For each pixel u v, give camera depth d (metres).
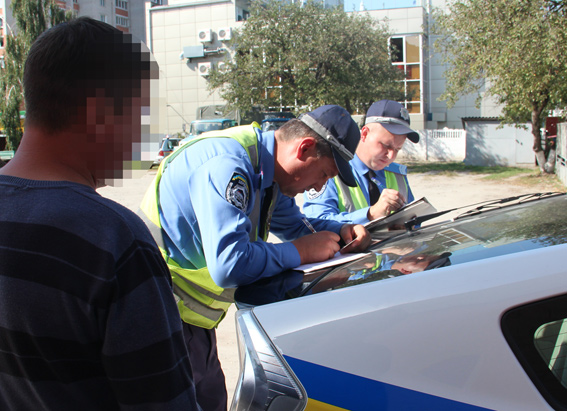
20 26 29.77
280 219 2.36
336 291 1.43
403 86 22.02
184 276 1.86
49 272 0.88
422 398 1.21
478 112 32.09
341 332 1.30
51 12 30.55
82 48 0.96
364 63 19.14
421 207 2.38
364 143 2.98
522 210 2.09
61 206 0.92
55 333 0.91
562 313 1.23
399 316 1.28
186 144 1.88
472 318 1.24
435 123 32.69
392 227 2.42
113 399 0.99
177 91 42.00
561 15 11.56
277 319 1.39
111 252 0.92
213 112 27.44
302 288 1.68
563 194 2.31
